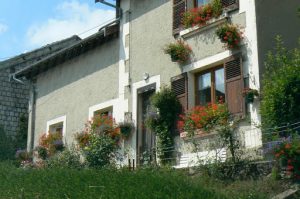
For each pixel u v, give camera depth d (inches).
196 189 380.5
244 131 516.1
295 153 422.9
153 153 598.2
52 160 653.3
